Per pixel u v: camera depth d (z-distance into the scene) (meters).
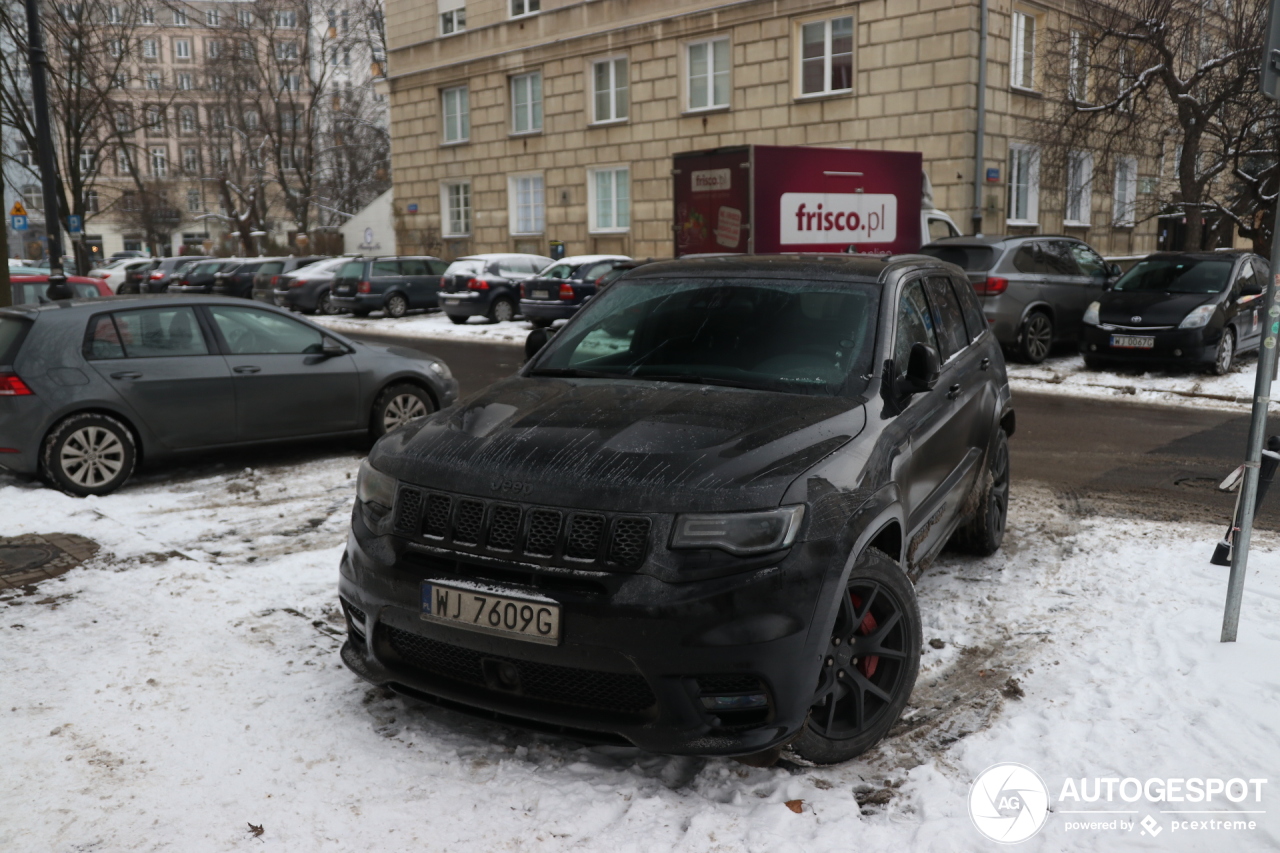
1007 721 3.63
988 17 21.81
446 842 2.87
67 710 3.69
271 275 30.33
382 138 56.44
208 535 6.15
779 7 24.73
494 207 33.56
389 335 21.44
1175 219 29.38
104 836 2.89
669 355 4.14
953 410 4.63
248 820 2.98
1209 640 4.25
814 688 3.05
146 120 42.53
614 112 29.44
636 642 2.90
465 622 3.10
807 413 3.52
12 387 6.92
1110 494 7.12
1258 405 4.04
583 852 2.81
